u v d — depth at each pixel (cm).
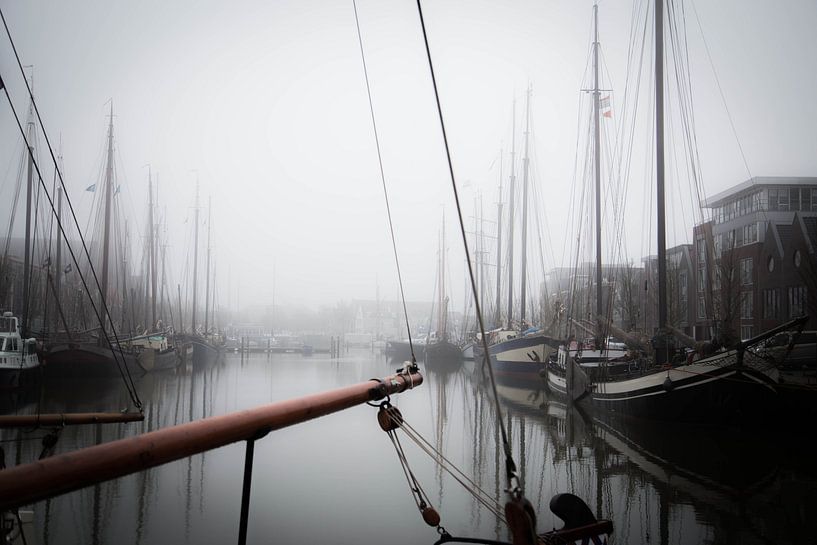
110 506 1089
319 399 322
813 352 2527
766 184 3709
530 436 1889
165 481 1282
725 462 1493
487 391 3394
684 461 1510
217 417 248
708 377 1852
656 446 1702
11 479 167
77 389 3225
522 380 3925
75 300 4419
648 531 970
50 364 3512
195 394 3091
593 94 3466
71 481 182
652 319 3828
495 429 2025
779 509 1088
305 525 992
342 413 2455
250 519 1021
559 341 3522
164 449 212
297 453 1605
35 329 3925
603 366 2422
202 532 949
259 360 7325
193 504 1109
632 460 1515
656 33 2316
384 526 988
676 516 1052
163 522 997
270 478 1318
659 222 2230
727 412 1856
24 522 603
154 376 4291
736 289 2728
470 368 6047
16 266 4234
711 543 921
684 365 1912
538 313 6053
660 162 2227
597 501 1146
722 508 1100
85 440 1702
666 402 1958
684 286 4316
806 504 1113
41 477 173
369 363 6619
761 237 3578
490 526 987
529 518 285
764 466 1445
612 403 2208
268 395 3064
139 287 5828
